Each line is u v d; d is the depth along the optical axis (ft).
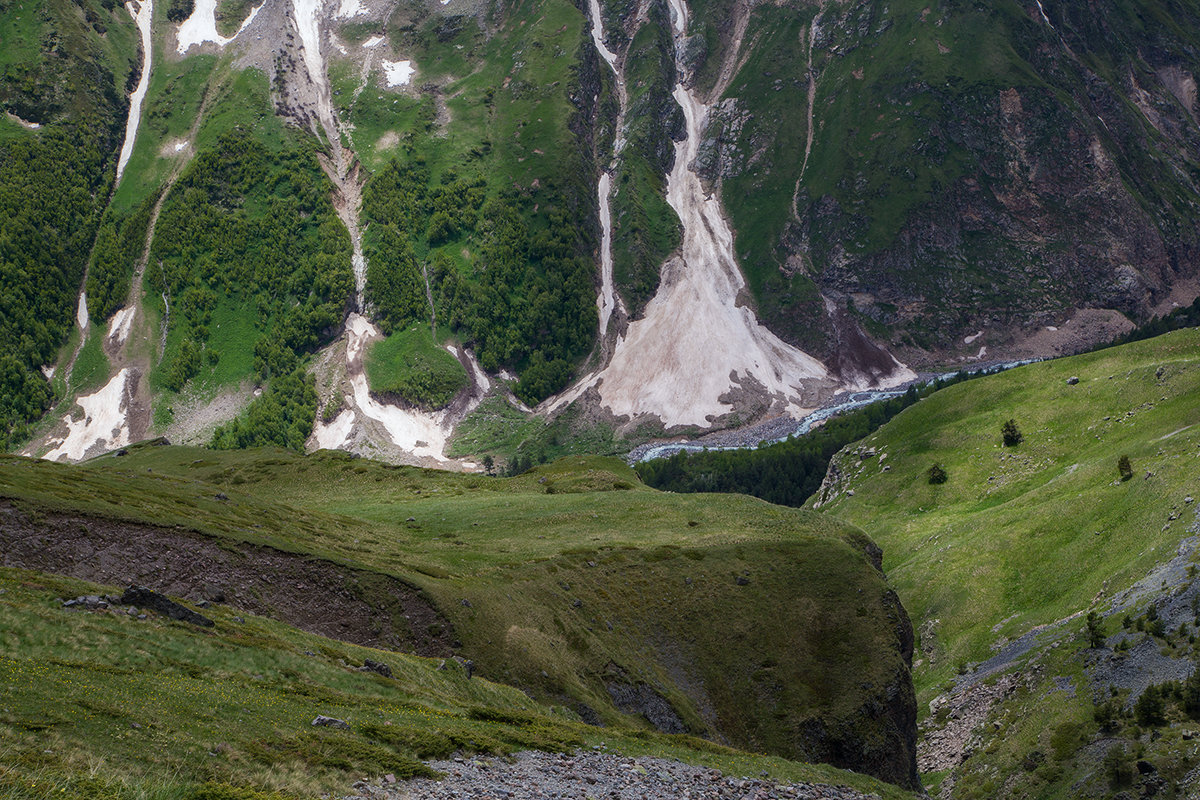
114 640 141.18
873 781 186.39
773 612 301.63
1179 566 334.24
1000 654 375.86
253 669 150.20
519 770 120.67
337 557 253.85
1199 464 393.09
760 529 356.59
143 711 106.83
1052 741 297.12
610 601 292.20
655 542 333.83
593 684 252.01
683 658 284.00
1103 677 309.22
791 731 269.44
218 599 224.74
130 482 286.87
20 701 99.71
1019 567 424.05
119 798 79.00
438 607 246.27
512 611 260.62
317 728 117.91
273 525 284.41
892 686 281.74
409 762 109.40
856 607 304.71
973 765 315.78
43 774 79.56
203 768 92.53
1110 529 404.36
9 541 209.67
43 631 135.54
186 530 237.45
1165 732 267.59
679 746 177.17
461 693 196.95
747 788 146.92
